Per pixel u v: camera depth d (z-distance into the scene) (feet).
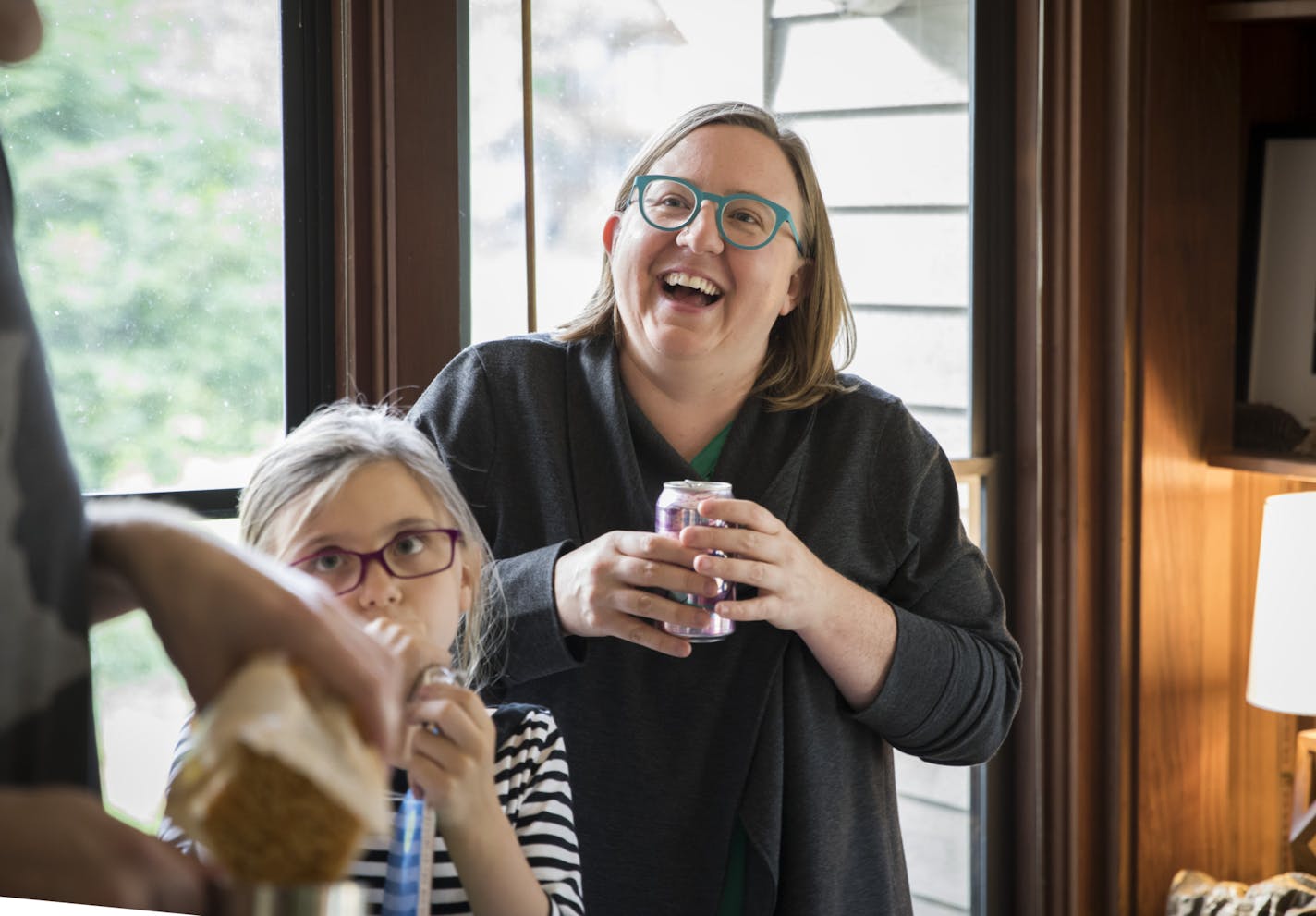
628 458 4.41
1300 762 7.30
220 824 0.83
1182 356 7.37
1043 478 7.21
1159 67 7.14
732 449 4.50
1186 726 7.55
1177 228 7.30
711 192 4.29
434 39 4.94
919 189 6.75
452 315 5.09
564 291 5.52
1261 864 7.91
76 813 0.89
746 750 4.22
